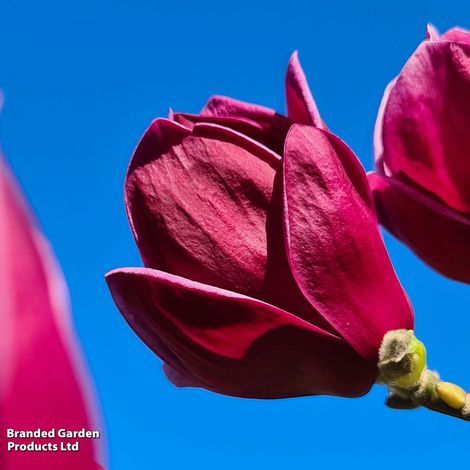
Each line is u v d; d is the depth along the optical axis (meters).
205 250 0.56
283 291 0.56
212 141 0.56
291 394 0.58
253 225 0.56
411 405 0.58
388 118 0.60
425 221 0.61
